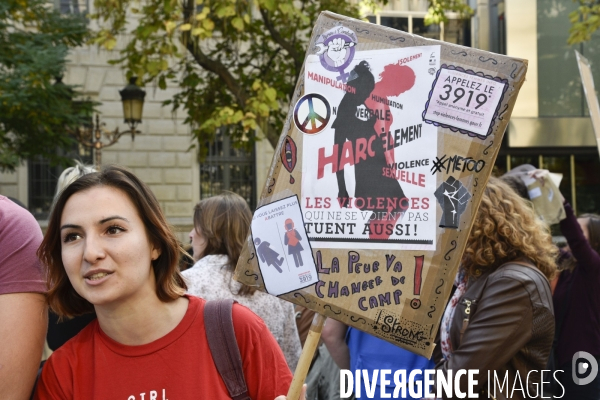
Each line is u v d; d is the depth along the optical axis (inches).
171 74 368.8
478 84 63.0
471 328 92.9
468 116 63.1
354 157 65.3
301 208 65.9
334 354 128.0
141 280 61.8
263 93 316.8
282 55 407.2
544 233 100.7
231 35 365.7
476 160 62.8
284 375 66.4
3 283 64.9
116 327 62.8
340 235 65.1
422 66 64.2
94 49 519.5
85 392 62.4
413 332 63.1
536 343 93.4
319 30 66.7
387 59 65.0
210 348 63.7
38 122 371.6
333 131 65.8
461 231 62.8
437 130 63.8
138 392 61.5
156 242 64.4
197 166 545.3
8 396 63.6
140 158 534.0
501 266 95.8
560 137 512.7
